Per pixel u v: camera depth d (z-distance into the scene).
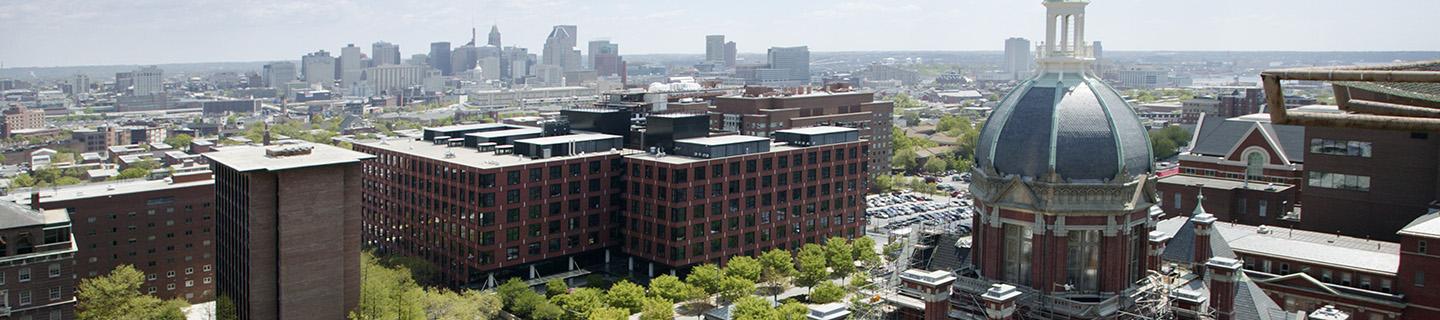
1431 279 121.25
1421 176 154.50
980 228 93.81
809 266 199.75
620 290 183.25
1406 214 156.50
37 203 181.12
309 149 177.75
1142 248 90.38
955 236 103.88
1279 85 35.31
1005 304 80.75
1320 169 166.62
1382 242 142.25
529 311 182.00
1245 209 179.88
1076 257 86.94
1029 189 86.44
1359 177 162.00
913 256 105.38
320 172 165.75
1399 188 157.12
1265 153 191.38
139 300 179.50
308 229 165.38
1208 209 183.62
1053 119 86.62
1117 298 86.06
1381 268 126.81
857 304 106.12
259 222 163.12
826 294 182.62
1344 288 128.25
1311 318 98.75
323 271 167.88
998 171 89.69
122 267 187.38
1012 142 88.75
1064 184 85.19
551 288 191.62
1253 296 96.19
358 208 173.25
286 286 163.88
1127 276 88.12
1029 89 90.25
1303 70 34.50
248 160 169.62
